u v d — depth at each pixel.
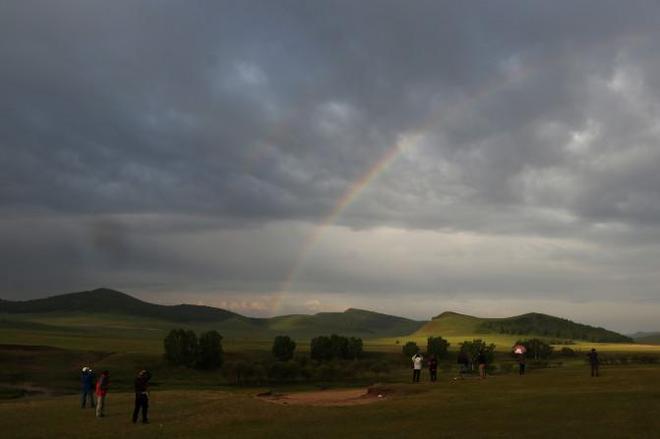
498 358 156.88
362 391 69.38
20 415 40.81
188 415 38.41
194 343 118.69
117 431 32.78
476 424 30.03
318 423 33.38
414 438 27.03
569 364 112.75
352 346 160.62
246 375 104.94
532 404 35.91
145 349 157.25
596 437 25.11
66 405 46.88
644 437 24.72
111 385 94.19
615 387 44.31
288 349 144.88
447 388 49.44
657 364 91.69
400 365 138.75
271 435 29.83
